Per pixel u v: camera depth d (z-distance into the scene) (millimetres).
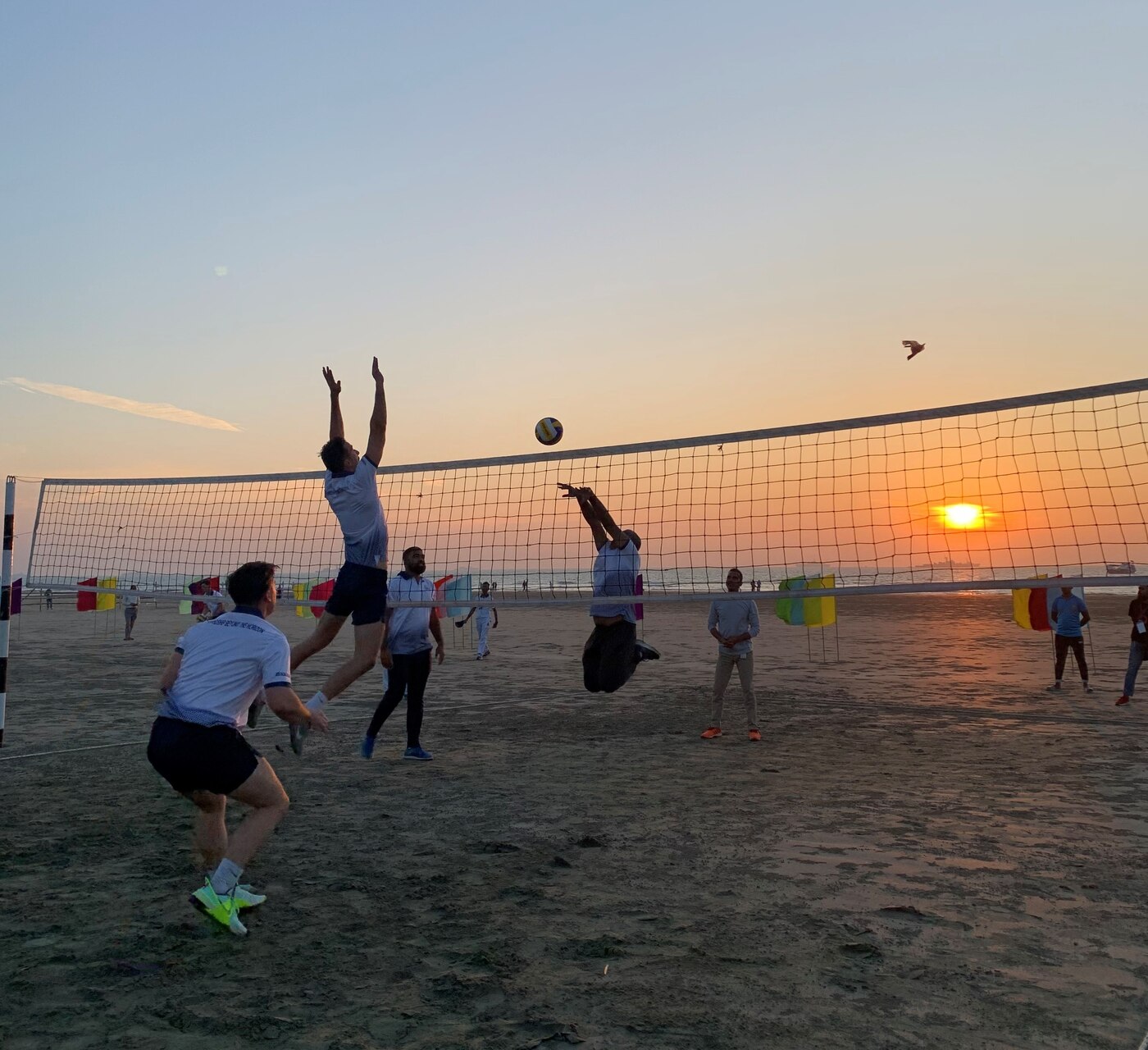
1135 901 3936
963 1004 2928
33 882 4273
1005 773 6711
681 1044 2666
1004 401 5492
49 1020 2846
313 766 7168
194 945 3490
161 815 5598
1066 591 11758
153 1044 2689
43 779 6660
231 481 8523
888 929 3605
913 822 5324
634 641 6312
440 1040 2701
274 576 4012
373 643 5000
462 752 7754
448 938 3547
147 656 17250
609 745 8070
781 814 5551
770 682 12953
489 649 19000
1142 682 12414
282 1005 2955
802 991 3035
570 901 3988
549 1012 2885
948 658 16094
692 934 3576
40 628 26594
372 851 4793
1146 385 5000
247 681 3658
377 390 5219
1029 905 3889
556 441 7082
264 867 4516
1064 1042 2670
